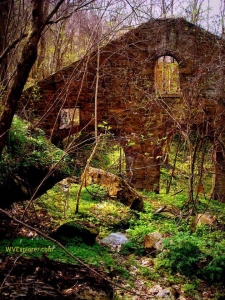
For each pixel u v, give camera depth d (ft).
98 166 39.68
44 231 18.06
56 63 53.26
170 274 18.98
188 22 44.21
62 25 44.34
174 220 28.78
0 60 12.19
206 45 44.29
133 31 44.42
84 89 45.09
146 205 33.47
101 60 44.47
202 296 17.29
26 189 17.49
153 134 45.60
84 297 11.36
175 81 51.37
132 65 44.93
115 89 45.39
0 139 11.48
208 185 47.29
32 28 11.14
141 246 21.88
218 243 21.84
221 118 41.06
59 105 44.04
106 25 22.63
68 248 16.65
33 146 19.44
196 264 19.38
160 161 45.88
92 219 24.32
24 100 42.60
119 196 29.30
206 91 43.39
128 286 16.19
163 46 44.93
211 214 31.58
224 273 18.51
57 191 27.37
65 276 12.35
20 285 10.73
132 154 46.16
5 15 21.48
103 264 16.60
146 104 44.75
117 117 45.88
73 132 45.06
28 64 11.19
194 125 42.01
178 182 47.09
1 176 16.22
